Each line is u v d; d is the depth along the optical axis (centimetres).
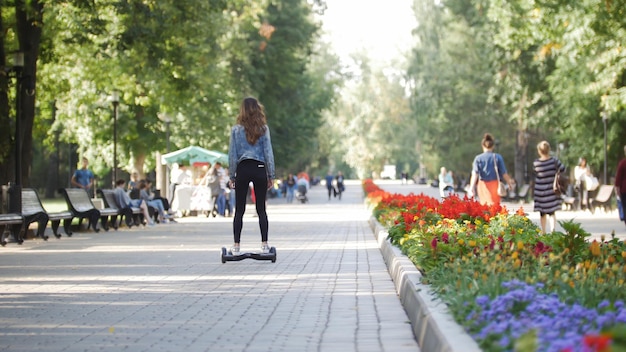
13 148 2817
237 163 1641
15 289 1262
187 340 844
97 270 1544
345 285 1310
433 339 687
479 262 971
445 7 7050
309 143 7369
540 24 3359
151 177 7356
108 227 2933
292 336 864
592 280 837
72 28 3183
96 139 5378
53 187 9138
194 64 3494
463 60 7306
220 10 3344
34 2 2866
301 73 6738
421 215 1706
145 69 3272
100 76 4159
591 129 4822
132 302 1124
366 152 14512
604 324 571
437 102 7981
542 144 1962
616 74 3362
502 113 6588
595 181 3997
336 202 6800
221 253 1819
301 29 6322
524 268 943
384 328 909
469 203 1683
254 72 5978
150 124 5403
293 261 1722
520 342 493
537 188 1964
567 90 4712
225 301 1133
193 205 4169
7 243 2255
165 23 3098
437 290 911
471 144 7931
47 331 902
